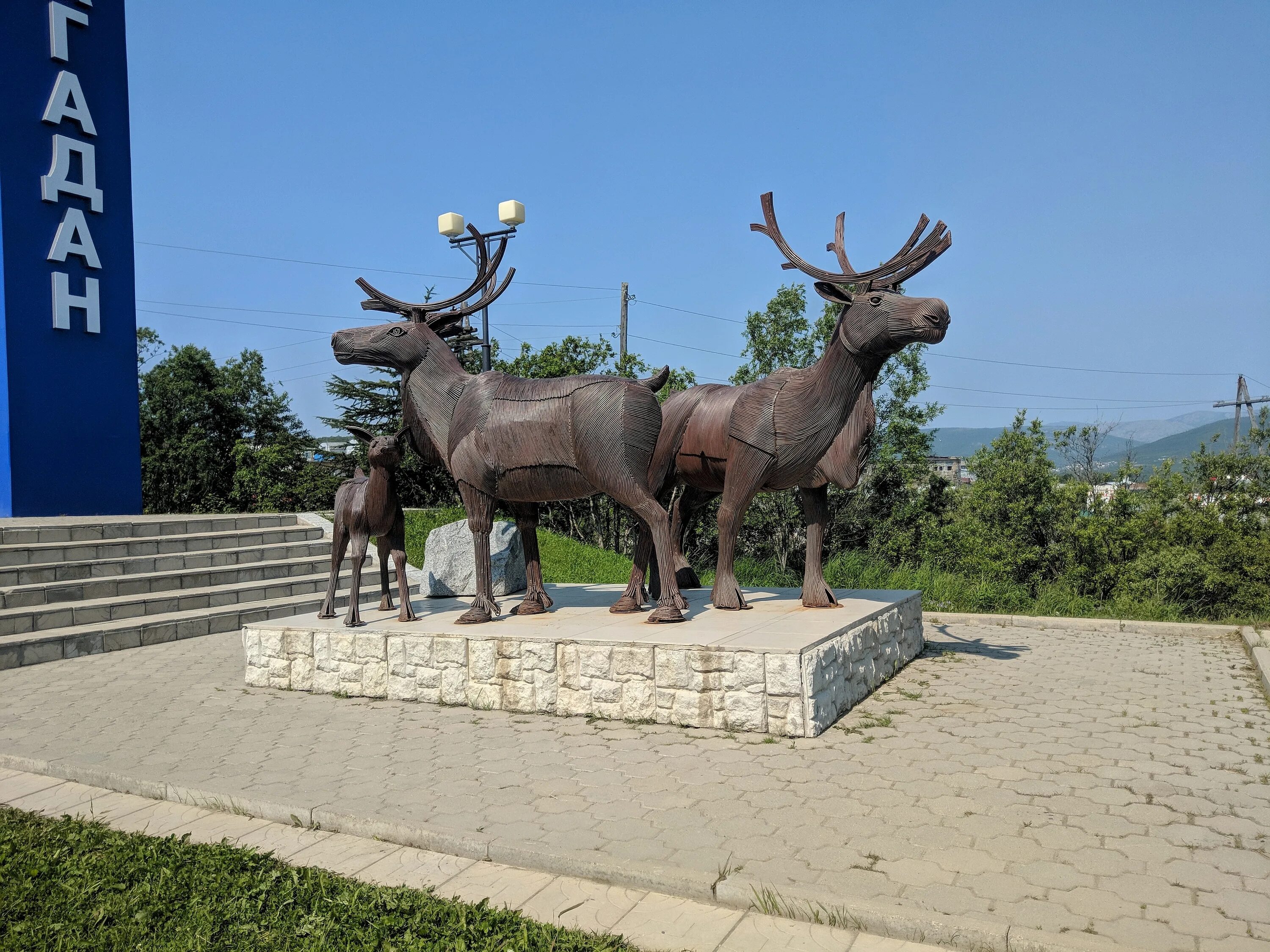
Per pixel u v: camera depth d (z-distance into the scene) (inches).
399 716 230.2
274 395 1392.7
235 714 238.2
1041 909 120.0
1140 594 419.5
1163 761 183.5
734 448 257.8
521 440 248.7
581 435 242.4
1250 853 138.6
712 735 203.5
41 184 466.3
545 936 116.1
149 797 181.9
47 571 368.5
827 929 120.0
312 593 436.8
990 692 245.9
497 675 233.5
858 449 271.6
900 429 636.7
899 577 468.8
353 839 156.2
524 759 190.7
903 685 255.1
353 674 255.9
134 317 510.3
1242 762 183.2
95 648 331.9
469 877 139.3
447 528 362.3
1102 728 208.8
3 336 449.1
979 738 200.4
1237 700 235.9
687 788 169.9
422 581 450.6
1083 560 458.0
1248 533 428.1
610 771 180.9
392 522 270.2
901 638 283.4
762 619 246.8
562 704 224.7
